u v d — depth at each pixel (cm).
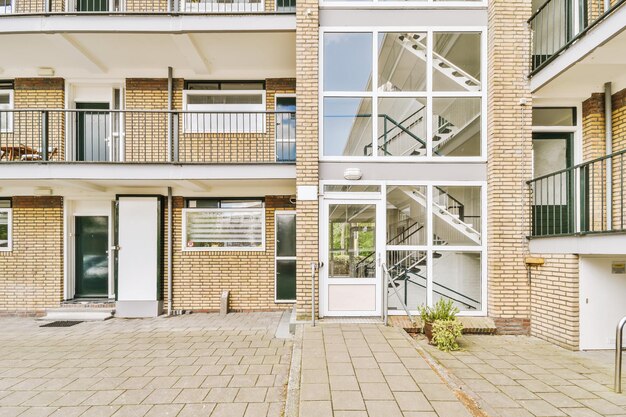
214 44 694
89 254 812
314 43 636
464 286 656
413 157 645
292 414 333
